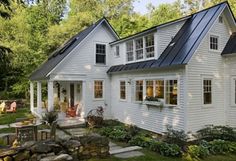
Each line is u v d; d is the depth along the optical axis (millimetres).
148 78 13859
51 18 35344
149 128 13727
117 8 36500
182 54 11656
